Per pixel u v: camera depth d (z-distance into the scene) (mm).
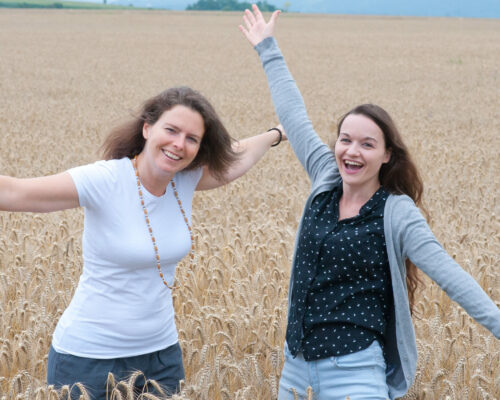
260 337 4340
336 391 3240
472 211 8250
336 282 3240
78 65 34219
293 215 7820
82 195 3061
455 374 3623
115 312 3186
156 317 3289
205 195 8898
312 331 3273
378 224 3203
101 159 3359
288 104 3893
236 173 3707
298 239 3451
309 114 18891
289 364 3426
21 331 4148
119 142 3256
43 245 5953
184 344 4129
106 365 3211
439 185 9906
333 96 23594
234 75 31016
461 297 2980
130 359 3256
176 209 3334
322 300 3256
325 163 3580
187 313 4730
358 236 3188
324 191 3418
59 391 3172
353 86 27250
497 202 9031
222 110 19016
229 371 3719
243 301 4711
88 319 3193
